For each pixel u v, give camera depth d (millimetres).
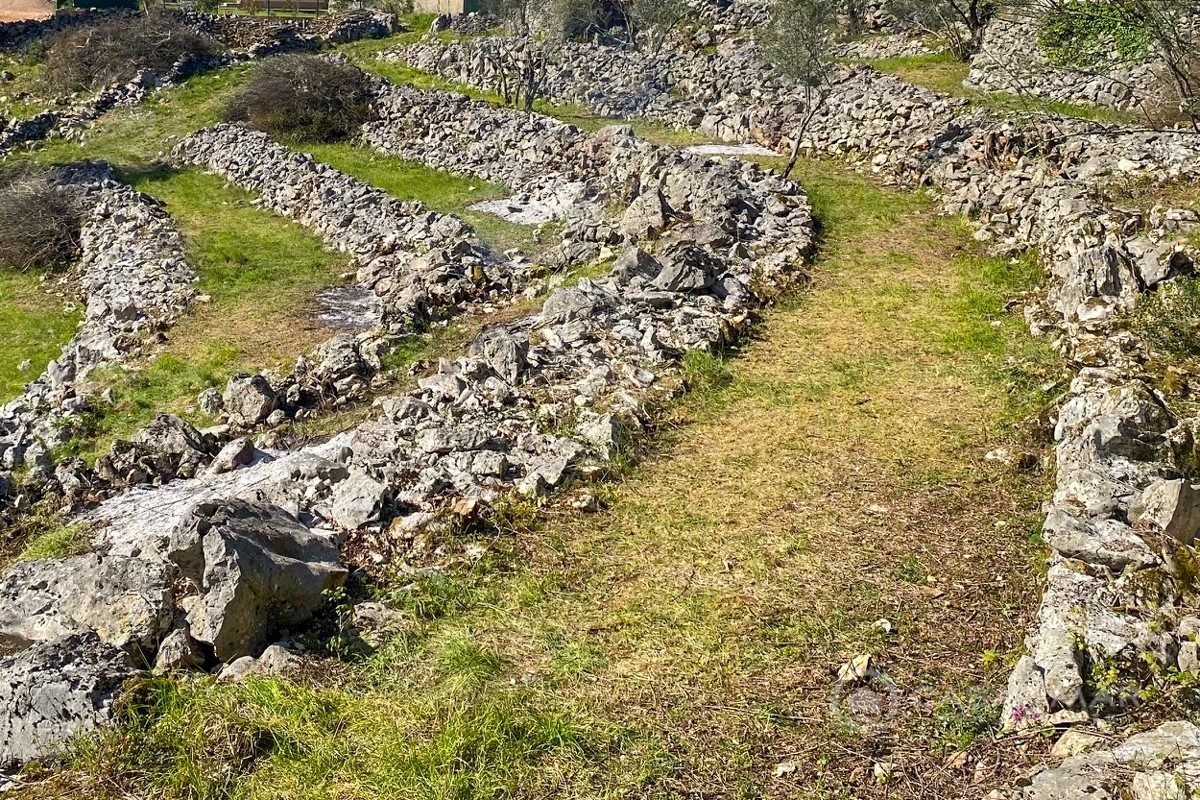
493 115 24609
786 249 14836
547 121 23391
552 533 7977
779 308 12922
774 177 18188
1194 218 12312
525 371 10641
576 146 21125
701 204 15969
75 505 10328
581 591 7246
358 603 7023
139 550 8242
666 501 8445
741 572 7367
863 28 33562
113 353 15117
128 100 33688
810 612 6848
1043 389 9930
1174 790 4445
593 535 7961
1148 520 6723
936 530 7812
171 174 26703
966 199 16828
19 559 9211
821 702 5949
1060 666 5523
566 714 5875
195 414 12508
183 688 5945
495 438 9227
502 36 36000
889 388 10477
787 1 21109
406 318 14141
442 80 33719
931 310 12672
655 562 7562
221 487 9906
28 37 40312
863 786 5262
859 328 12172
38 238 21391
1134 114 20359
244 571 6387
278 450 10867
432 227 18375
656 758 5516
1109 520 6699
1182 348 9953
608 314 12008
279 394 11898
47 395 14148
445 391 10312
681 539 7852
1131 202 13992
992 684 5965
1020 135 17781
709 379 10672
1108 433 7641
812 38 19828
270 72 29703
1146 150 15562
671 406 10148
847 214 17219
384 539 7840
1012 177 16672
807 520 8047
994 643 6410
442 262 16016
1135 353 9898
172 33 36469
